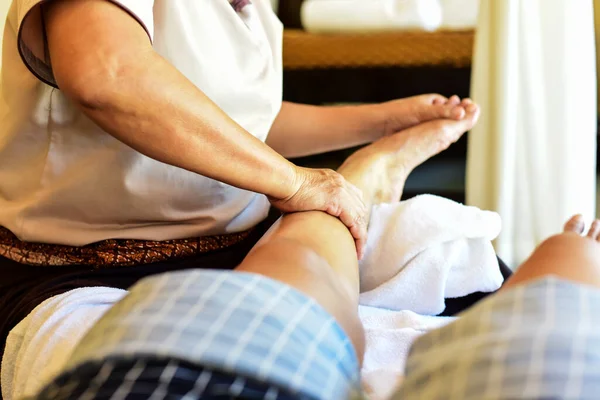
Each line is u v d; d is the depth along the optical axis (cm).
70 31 63
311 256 64
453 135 109
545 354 38
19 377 65
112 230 82
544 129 145
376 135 116
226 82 84
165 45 79
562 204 147
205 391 42
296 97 210
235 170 70
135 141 65
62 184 79
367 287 89
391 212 90
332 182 81
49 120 77
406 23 204
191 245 86
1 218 83
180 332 43
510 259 152
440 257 84
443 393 39
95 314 67
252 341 43
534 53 142
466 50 193
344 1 211
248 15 92
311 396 43
